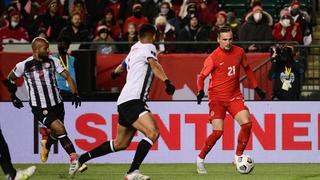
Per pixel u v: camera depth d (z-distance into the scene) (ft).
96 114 139.85
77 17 171.12
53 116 115.44
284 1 214.69
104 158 139.95
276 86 149.18
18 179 95.50
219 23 172.35
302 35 176.76
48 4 197.16
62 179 114.42
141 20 181.06
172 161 139.33
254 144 139.33
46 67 116.06
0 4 207.92
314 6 214.48
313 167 132.77
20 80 160.45
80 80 153.89
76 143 139.95
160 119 139.44
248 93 156.04
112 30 181.16
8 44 160.45
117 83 162.40
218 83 118.42
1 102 140.36
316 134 139.33
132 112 102.32
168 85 100.12
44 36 175.32
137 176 101.14
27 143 140.36
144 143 102.01
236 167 118.21
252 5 189.67
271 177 117.08
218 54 117.39
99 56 162.20
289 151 139.23
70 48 163.73
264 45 165.37
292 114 139.13
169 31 170.91
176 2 196.65
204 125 139.03
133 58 103.76
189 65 159.84
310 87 155.43
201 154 122.21
